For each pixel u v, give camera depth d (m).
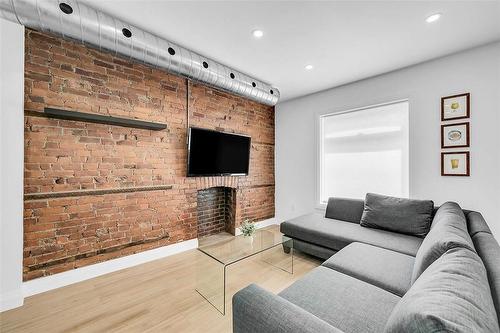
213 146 3.36
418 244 2.15
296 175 4.27
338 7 1.89
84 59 2.29
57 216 2.15
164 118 2.89
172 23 2.14
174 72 2.52
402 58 2.75
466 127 2.53
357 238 2.35
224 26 2.18
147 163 2.75
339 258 1.82
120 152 2.54
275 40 2.40
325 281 1.45
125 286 2.20
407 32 2.22
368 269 1.63
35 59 2.03
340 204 3.16
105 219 2.44
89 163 2.33
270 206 4.49
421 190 2.86
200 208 3.67
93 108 2.35
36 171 2.04
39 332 1.60
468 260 0.94
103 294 2.06
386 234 2.45
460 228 1.50
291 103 4.32
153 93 2.79
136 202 2.66
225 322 1.72
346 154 3.71
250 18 2.05
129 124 2.48
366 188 3.49
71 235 2.23
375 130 3.39
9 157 1.81
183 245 3.08
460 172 2.58
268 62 2.89
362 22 2.08
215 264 2.65
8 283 1.83
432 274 0.92
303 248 2.77
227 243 2.58
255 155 4.18
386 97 3.17
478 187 2.47
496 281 0.89
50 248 2.12
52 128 2.12
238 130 3.86
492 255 1.16
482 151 2.45
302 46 2.51
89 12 1.88
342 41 2.40
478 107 2.47
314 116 3.99
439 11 1.92
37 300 1.95
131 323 1.70
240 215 3.92
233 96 3.77
